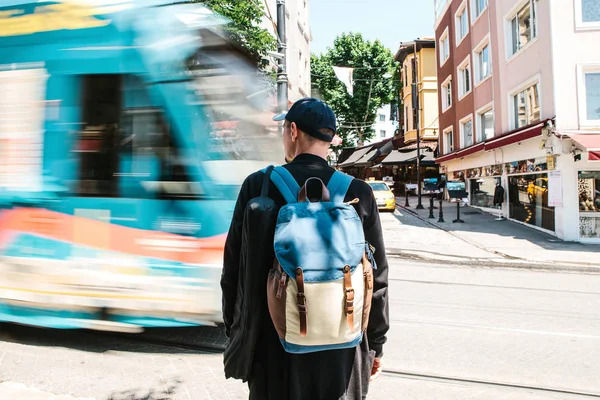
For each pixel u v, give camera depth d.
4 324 5.03
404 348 4.62
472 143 21.33
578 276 8.62
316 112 1.85
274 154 5.46
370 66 39.72
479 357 4.39
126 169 4.17
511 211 16.64
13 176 4.41
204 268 4.05
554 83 12.56
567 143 12.12
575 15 12.45
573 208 12.33
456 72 23.64
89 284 4.20
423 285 7.60
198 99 4.27
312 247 1.54
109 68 4.20
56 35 4.33
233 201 4.31
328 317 1.53
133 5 4.20
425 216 18.89
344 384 1.70
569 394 3.68
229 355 1.79
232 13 9.04
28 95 4.39
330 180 1.78
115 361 4.18
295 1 22.19
